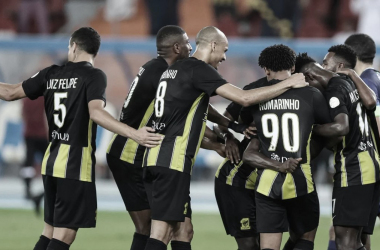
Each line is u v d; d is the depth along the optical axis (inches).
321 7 2021.4
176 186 725.3
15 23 2070.6
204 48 753.6
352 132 747.4
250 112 749.3
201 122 739.4
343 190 749.9
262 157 718.5
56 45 1692.9
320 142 759.1
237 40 1686.8
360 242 766.5
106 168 1749.5
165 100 735.7
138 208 830.5
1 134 1727.4
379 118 813.9
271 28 2006.6
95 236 1158.3
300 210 727.7
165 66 802.2
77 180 734.5
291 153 708.0
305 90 715.4
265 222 723.4
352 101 741.9
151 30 1996.8
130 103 814.5
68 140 740.7
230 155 789.9
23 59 1694.1
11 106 1721.2
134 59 1684.3
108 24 2130.9
